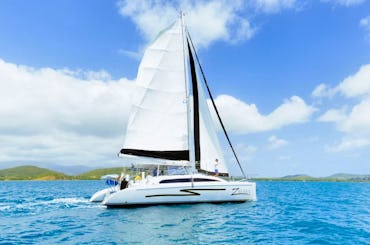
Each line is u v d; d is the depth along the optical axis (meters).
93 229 15.26
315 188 74.94
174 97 24.58
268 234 14.41
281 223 17.28
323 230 15.49
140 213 19.62
